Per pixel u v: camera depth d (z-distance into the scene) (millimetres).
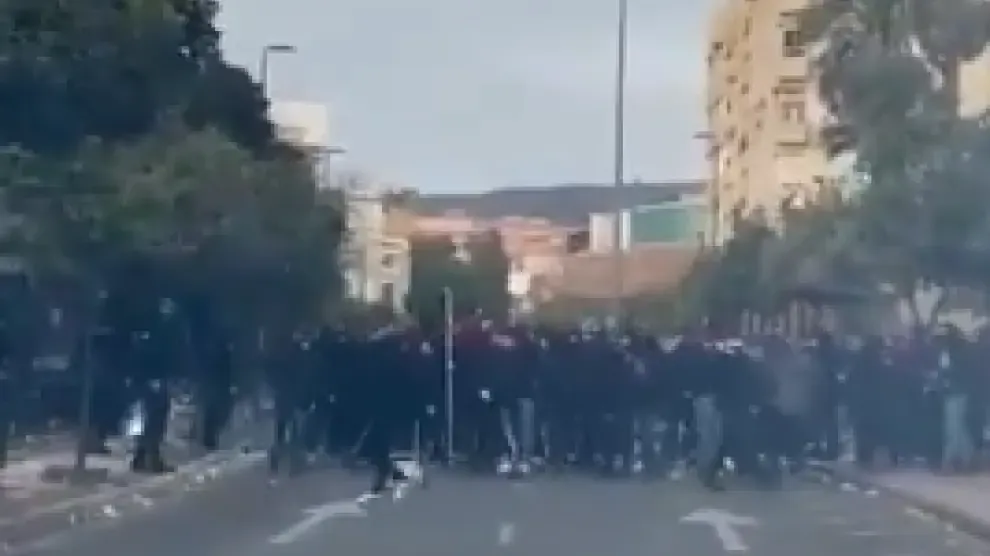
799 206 50250
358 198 73438
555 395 27141
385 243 87562
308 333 28516
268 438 33062
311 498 23219
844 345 27500
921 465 27438
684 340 27125
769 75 77625
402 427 26094
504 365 27125
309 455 27297
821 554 16328
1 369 24453
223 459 29766
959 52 31047
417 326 27484
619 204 61375
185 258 25312
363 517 20109
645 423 27062
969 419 27359
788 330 37250
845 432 27469
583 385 27047
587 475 27312
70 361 24891
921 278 31906
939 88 31266
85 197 21562
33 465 26719
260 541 17188
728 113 89250
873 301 34438
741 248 51062
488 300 77812
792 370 27062
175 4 22156
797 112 76312
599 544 16859
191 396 29906
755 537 17922
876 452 27453
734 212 64375
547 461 27359
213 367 27750
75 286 23281
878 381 27391
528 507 21688
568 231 127938
